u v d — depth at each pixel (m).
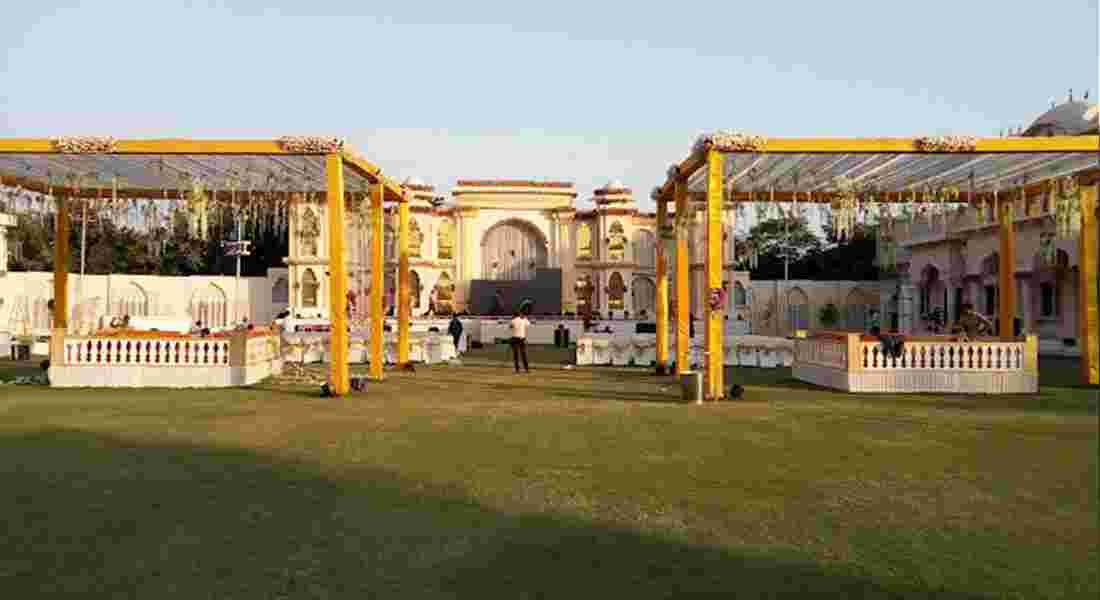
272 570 4.88
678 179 16.02
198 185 15.88
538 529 5.75
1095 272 15.77
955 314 33.75
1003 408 12.09
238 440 8.98
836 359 14.92
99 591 4.54
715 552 5.32
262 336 16.38
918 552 5.38
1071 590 4.73
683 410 11.73
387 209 34.41
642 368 20.05
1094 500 6.70
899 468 7.82
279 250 43.47
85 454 8.14
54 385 14.56
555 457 8.19
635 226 37.06
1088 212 15.77
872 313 40.91
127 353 14.75
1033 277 28.66
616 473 7.50
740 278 36.78
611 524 5.89
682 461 8.06
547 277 36.25
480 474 7.39
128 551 5.20
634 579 4.80
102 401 12.41
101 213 18.31
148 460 7.88
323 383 14.44
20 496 6.50
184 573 4.82
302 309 33.16
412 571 4.89
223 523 5.81
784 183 16.27
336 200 13.31
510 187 37.22
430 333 23.00
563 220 37.22
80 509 6.14
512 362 21.97
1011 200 17.17
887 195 16.98
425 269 35.72
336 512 6.11
